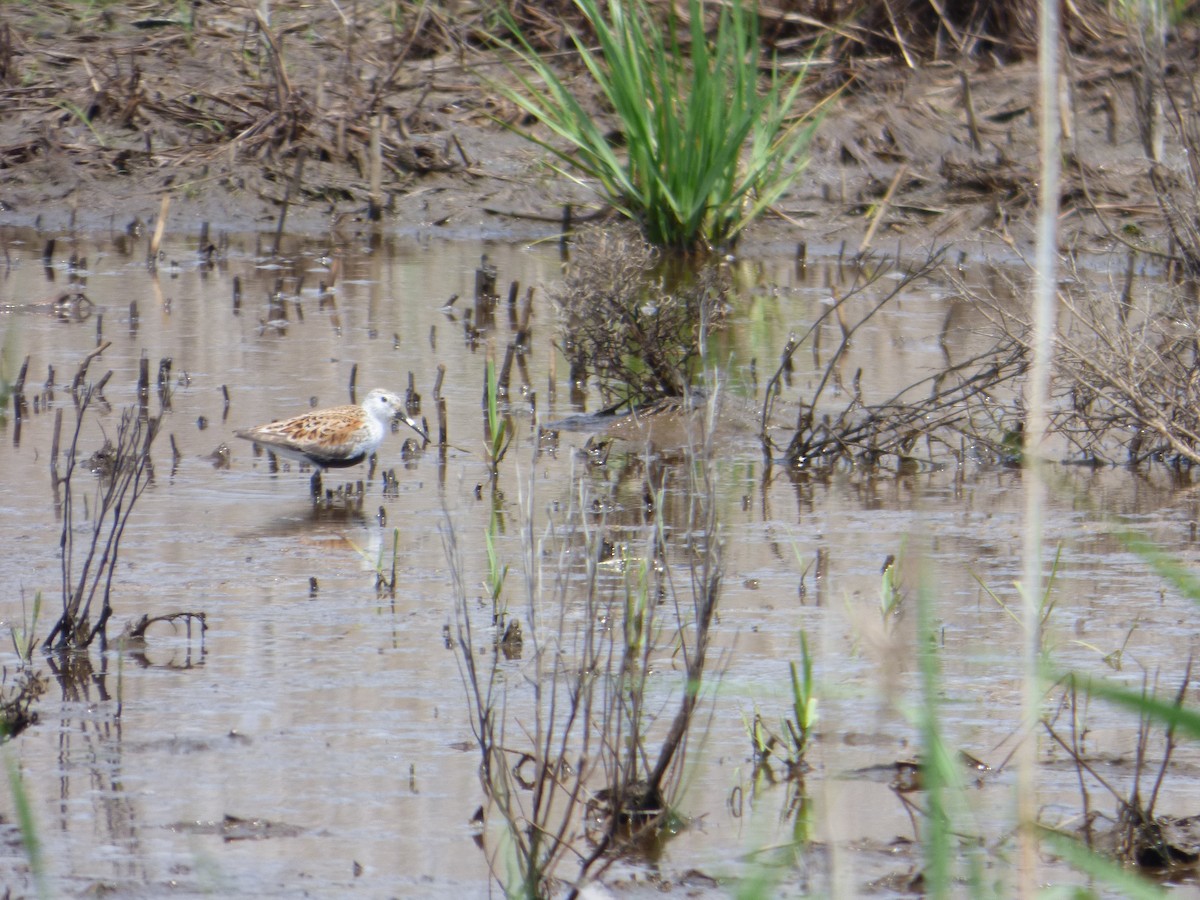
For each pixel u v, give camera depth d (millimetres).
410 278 20688
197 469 12922
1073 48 25719
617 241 16453
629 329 15258
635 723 7348
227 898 6441
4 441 13414
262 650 9070
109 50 25906
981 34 25906
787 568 10656
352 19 26672
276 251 22172
